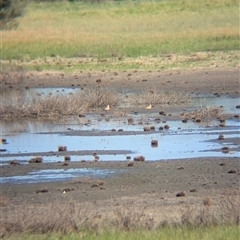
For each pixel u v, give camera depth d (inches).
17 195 2124.8
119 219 1723.7
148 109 3617.1
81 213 1776.6
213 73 4741.6
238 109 3540.8
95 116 3486.7
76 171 2389.3
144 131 3019.2
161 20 7662.4
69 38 6338.6
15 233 1681.8
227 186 2117.4
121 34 6653.5
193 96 4001.0
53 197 2070.6
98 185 2197.3
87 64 5408.5
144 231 1633.9
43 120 3457.2
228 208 1752.0
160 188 2128.4
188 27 7096.5
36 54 5935.0
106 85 4539.9
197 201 1943.9
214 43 5999.0
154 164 2426.2
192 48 5880.9
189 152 2593.5
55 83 4724.4
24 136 3048.7
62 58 5782.5
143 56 5679.1
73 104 3607.3
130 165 2417.6
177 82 4483.3
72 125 3270.2
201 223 1678.2
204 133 2933.1
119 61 5477.4
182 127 3088.1
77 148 2733.8
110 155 2596.0
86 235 1617.9
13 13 7337.6
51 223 1705.2
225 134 2903.5
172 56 5600.4
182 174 2284.7
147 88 4318.4
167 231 1624.0
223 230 1621.6
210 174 2271.2
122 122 3282.5
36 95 4183.1
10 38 6309.1
